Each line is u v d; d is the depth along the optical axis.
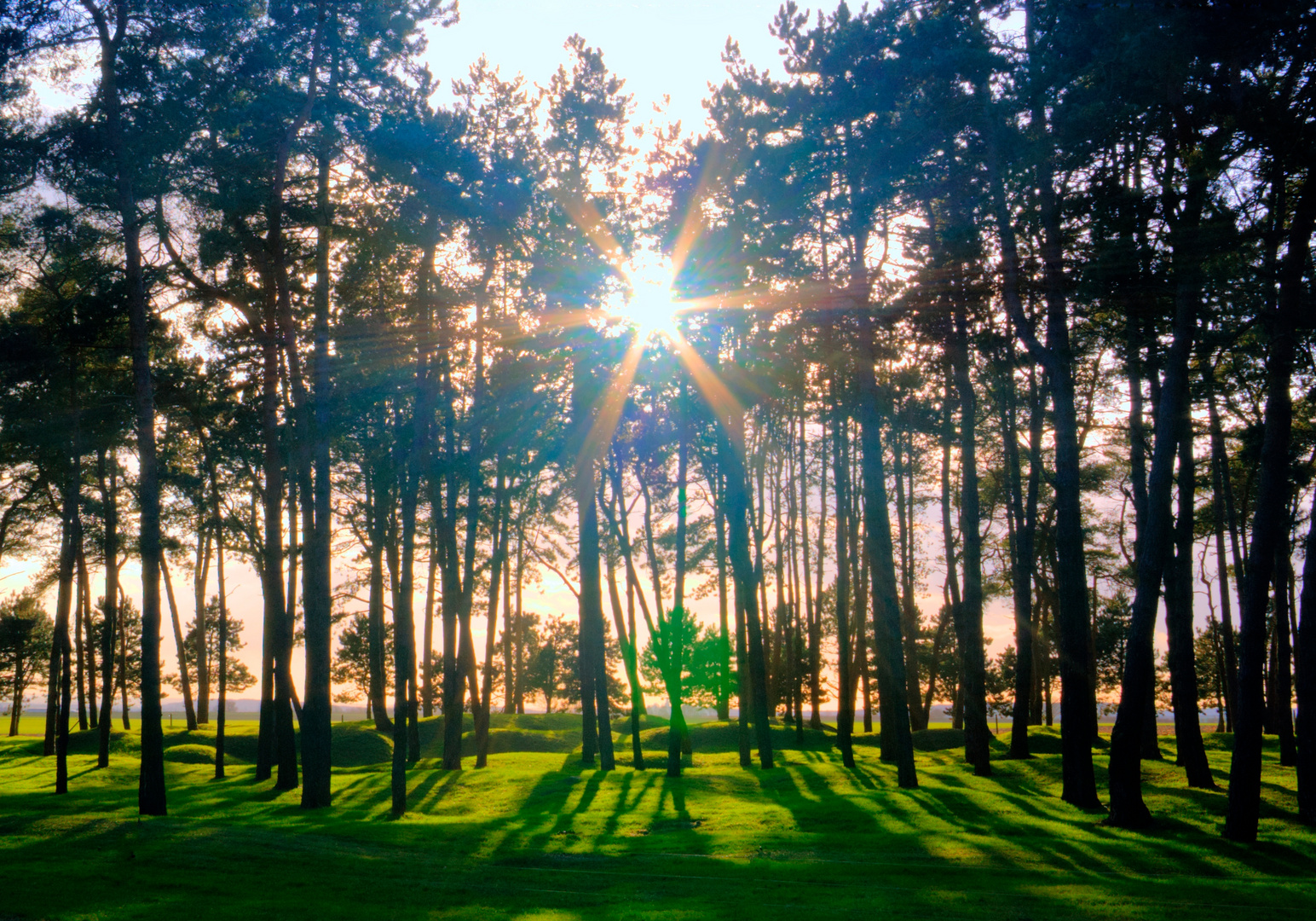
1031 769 29.66
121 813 24.11
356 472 39.66
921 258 25.55
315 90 26.84
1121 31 17.20
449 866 16.91
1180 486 26.94
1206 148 18.23
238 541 36.16
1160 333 21.05
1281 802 22.05
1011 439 34.72
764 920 12.03
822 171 26.88
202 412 30.88
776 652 52.50
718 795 26.28
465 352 32.97
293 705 31.73
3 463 32.53
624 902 13.45
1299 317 18.00
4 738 57.38
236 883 15.08
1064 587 22.92
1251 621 17.78
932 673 55.75
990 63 22.02
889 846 17.89
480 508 39.12
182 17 24.34
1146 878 14.59
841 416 36.47
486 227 29.64
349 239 28.08
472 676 41.09
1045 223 21.84
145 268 26.44
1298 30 15.98
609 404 32.84
